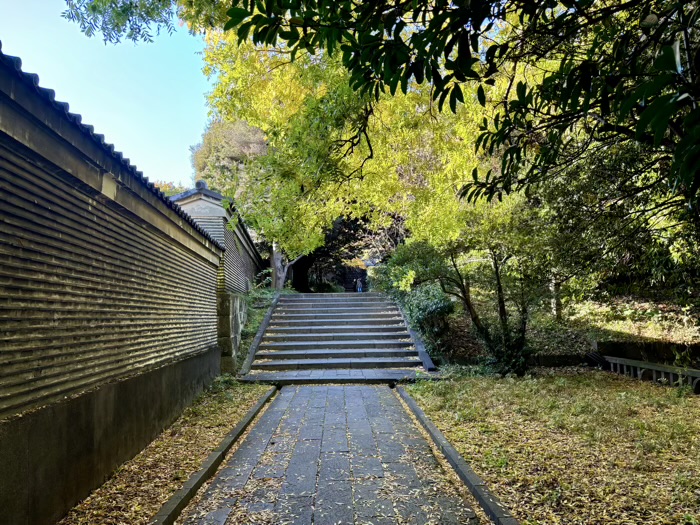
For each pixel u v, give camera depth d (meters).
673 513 3.29
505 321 9.74
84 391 3.88
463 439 5.17
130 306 4.94
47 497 3.16
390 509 3.61
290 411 6.96
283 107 4.61
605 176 4.68
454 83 1.82
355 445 5.25
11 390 2.95
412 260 10.30
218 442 5.20
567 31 2.12
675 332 11.09
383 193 5.64
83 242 3.91
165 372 5.77
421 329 11.99
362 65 1.99
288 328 12.61
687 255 4.42
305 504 3.72
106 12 4.10
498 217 8.04
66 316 3.63
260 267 21.39
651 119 1.15
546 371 10.28
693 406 6.72
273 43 1.93
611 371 10.43
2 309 2.85
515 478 4.00
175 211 6.11
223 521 3.45
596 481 3.90
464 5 1.63
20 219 3.04
